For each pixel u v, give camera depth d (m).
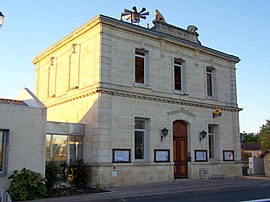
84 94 17.58
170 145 19.30
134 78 18.33
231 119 23.58
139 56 19.17
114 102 17.28
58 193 14.09
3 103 13.83
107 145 16.61
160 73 19.59
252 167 27.91
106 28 17.55
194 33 22.17
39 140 14.02
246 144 60.59
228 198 13.21
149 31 19.14
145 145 18.56
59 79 20.70
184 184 17.45
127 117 17.64
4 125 13.22
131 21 21.50
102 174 16.19
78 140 17.27
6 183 12.98
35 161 13.80
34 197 12.77
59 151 16.50
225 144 22.75
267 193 14.86
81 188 15.85
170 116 19.59
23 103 14.78
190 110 20.78
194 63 21.64
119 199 13.03
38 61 23.62
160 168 18.61
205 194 14.71
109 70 17.31
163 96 19.33
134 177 17.36
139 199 13.20
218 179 20.59
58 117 20.16
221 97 23.09
